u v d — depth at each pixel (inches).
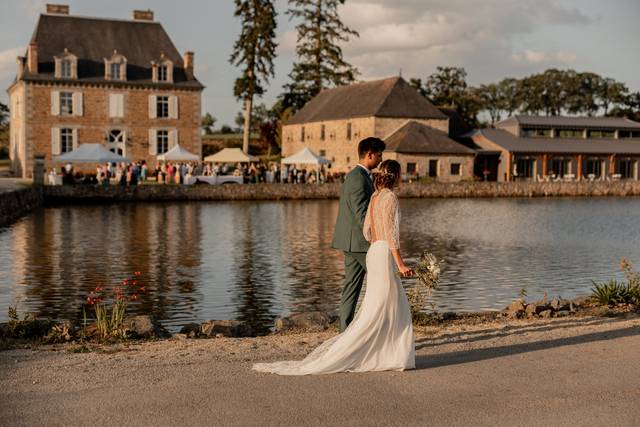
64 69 2363.4
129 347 335.9
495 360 298.7
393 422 220.1
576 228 1320.1
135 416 224.5
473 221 1456.7
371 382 264.5
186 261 871.1
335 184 2108.8
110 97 2416.3
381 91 2726.4
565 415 225.1
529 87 5398.6
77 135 2390.5
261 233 1186.6
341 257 912.9
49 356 309.3
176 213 1565.0
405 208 1825.8
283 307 610.5
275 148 3641.7
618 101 5241.1
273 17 2923.2
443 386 259.0
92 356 310.0
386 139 2630.4
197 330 407.5
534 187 2409.0
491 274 791.7
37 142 2349.9
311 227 1289.4
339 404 237.6
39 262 846.5
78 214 1503.4
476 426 216.2
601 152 2842.0
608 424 217.0
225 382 263.7
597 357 301.1
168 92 2480.3
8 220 1312.7
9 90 2652.6
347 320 321.4
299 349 325.1
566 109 5408.5
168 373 277.0
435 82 4141.2
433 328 388.2
